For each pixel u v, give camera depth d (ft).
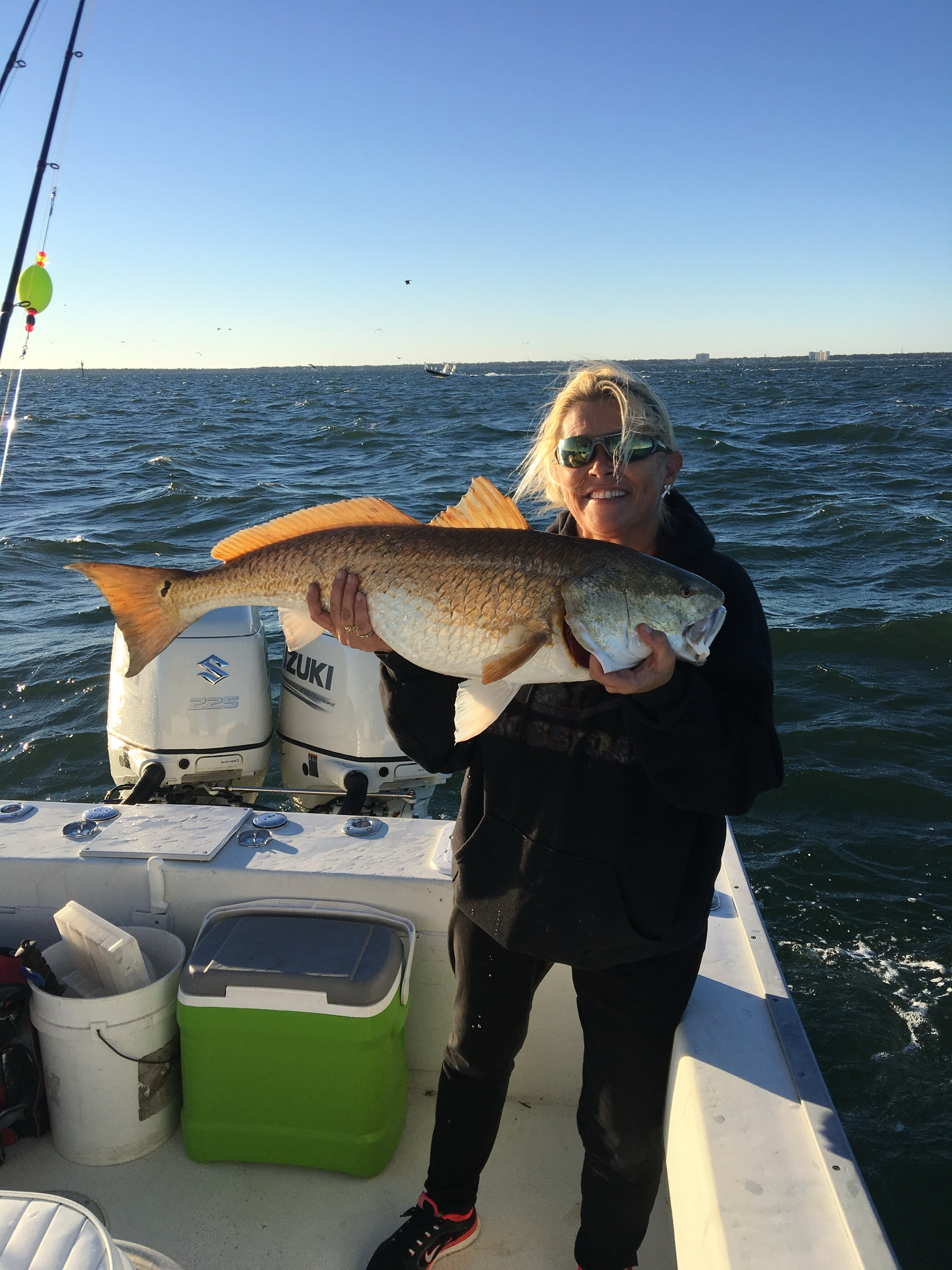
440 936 8.84
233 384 562.66
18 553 47.06
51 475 82.38
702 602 6.34
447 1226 7.36
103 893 9.02
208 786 12.61
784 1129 5.87
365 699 12.53
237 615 12.88
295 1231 7.77
